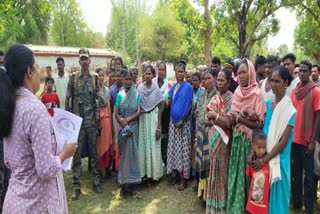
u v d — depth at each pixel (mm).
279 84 2908
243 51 18406
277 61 4551
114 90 5543
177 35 32031
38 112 1923
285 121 2869
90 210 4371
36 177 1984
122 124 4605
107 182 5355
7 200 2021
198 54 32938
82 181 5422
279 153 2906
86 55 4746
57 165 1951
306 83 3951
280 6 17547
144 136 4957
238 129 3252
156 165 5012
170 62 33781
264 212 2947
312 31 24438
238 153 3250
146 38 32312
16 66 1972
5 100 1873
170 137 4949
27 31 31031
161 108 5098
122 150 4633
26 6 30672
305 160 3930
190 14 17469
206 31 17312
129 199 4664
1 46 27578
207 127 3811
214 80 4371
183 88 4844
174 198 4625
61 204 2135
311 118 3885
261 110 3146
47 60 22891
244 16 17891
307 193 3912
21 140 1938
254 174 3012
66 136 2389
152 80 5309
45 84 6090
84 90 4777
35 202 1989
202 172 4172
